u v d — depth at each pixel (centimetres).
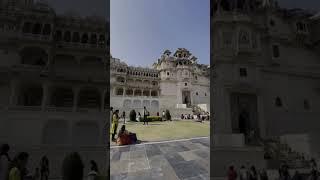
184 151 1266
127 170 923
